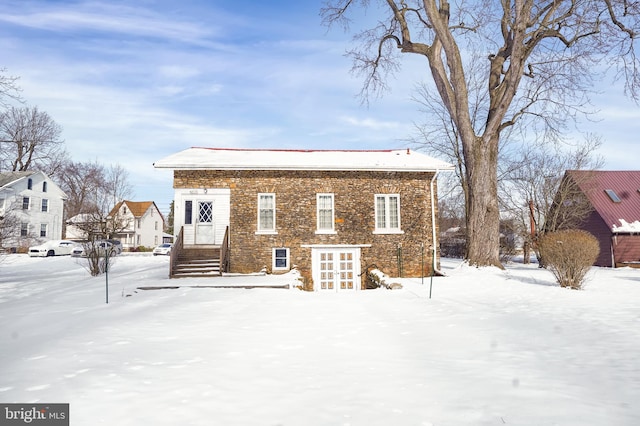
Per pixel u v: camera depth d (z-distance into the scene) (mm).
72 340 6578
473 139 19453
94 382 4496
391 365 5164
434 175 20172
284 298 11672
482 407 3701
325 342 6465
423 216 20000
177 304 10477
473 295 12562
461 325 7805
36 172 45375
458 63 19219
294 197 19484
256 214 19219
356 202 19734
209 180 19203
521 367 5016
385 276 17375
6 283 18062
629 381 4430
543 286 14492
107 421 3457
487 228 19219
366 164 19688
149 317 8688
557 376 4633
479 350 5918
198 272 17516
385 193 19922
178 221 18875
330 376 4707
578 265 13781
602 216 28125
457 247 40719
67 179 67938
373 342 6457
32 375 4785
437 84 20344
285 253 19281
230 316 8812
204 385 4383
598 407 3678
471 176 19500
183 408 3740
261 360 5410
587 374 4703
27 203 44312
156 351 5879
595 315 8773
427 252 19781
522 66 18469
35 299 12562
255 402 3887
